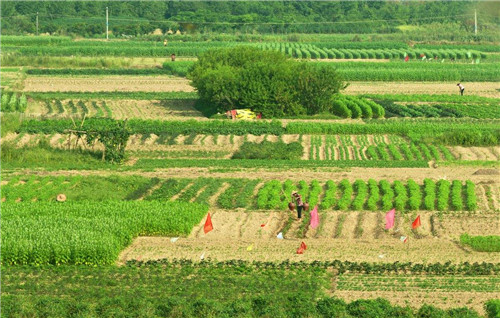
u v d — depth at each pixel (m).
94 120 93.81
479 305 45.03
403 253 53.94
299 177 72.88
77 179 71.19
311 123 92.75
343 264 51.25
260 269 50.88
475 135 86.31
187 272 49.88
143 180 71.25
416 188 67.31
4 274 49.69
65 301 44.41
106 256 51.91
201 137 88.00
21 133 88.00
